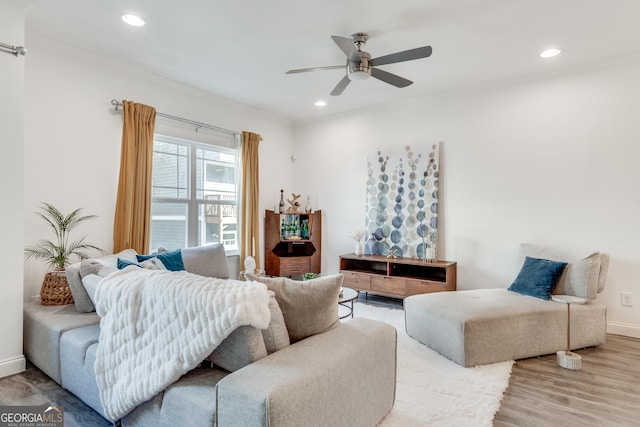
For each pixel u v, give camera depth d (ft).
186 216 13.83
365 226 15.99
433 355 9.30
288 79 12.62
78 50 10.30
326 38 9.62
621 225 10.82
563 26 8.89
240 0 7.87
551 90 11.87
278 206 17.29
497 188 12.90
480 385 7.61
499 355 8.88
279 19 8.66
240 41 9.82
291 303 5.58
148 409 5.20
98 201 10.82
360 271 14.93
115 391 5.60
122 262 8.58
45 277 9.04
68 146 10.17
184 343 4.91
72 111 10.25
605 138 11.03
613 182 10.93
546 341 9.30
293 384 4.17
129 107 11.18
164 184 13.06
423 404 6.82
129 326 5.64
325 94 14.21
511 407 6.82
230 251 15.53
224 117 14.97
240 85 13.19
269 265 16.63
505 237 12.75
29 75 9.40
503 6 8.03
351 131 16.56
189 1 7.91
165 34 9.45
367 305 14.11
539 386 7.67
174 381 5.01
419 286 13.15
